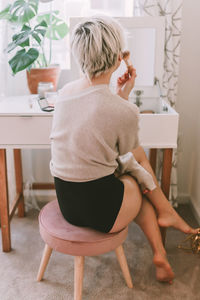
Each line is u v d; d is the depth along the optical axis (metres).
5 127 1.58
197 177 2.18
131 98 1.94
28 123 1.57
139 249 1.82
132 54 1.88
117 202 1.27
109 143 1.17
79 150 1.16
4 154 1.66
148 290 1.52
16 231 1.98
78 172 1.19
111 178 1.26
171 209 1.56
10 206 2.08
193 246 1.75
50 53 1.97
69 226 1.35
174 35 1.91
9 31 1.93
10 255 1.77
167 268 1.46
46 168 2.29
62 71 2.10
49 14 1.92
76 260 1.35
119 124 1.13
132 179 1.42
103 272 1.64
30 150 2.14
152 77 1.91
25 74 2.03
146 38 1.86
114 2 2.01
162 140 1.59
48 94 1.75
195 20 1.99
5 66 1.97
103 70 1.14
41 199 2.34
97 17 1.15
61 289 1.53
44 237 1.35
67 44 2.06
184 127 2.21
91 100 1.14
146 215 1.49
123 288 1.54
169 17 1.85
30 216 2.16
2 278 1.59
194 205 2.19
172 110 1.62
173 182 2.15
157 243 1.46
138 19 1.83
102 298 1.47
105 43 1.10
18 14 1.93
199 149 2.13
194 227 2.04
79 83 1.20
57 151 1.23
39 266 1.68
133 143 1.22
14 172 2.08
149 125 1.56
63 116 1.19
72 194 1.25
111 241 1.29
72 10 2.00
